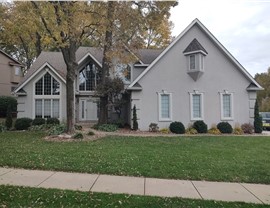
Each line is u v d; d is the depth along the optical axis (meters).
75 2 14.23
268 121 25.64
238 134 20.33
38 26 14.87
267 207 5.71
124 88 23.12
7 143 13.15
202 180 7.62
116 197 6.00
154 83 21.48
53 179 7.35
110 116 25.14
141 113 21.25
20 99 24.77
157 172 8.15
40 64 27.72
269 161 9.95
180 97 21.62
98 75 27.53
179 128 20.33
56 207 5.33
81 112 28.11
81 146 12.44
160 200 5.90
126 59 18.84
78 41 16.16
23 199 5.70
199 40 21.91
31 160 9.23
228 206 5.68
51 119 22.81
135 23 17.77
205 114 21.72
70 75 16.39
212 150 12.16
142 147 12.58
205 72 21.84
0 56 35.44
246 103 22.05
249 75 21.91
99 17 15.23
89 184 6.98
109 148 12.02
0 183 6.83
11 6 14.43
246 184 7.38
